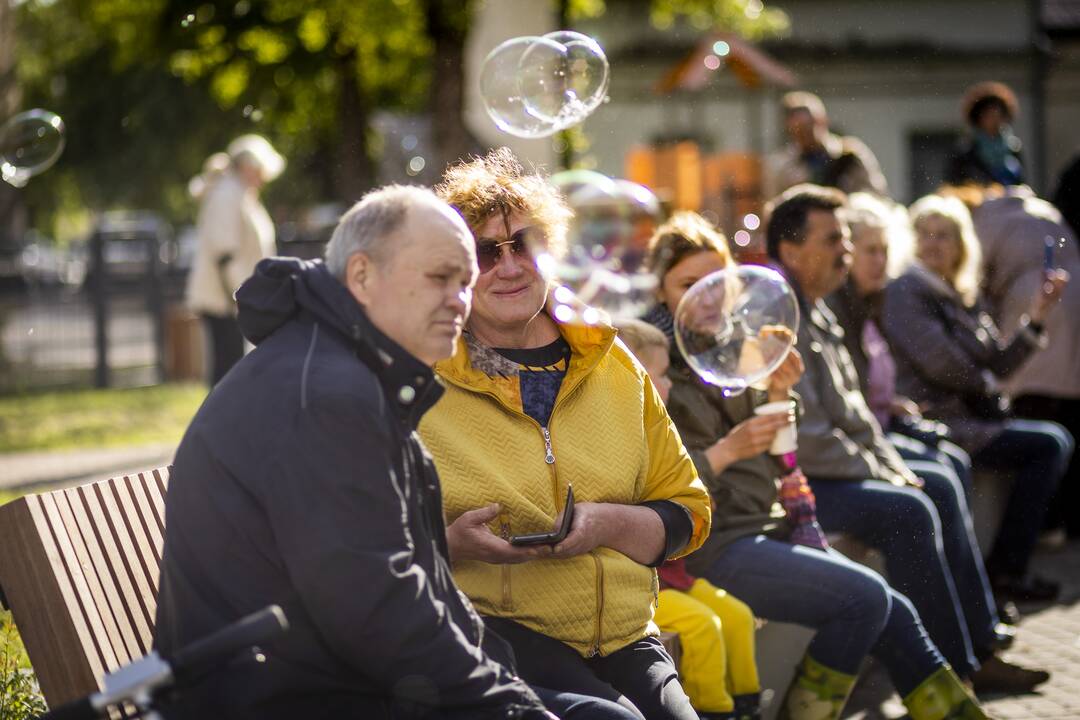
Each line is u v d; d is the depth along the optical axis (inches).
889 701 207.9
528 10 618.2
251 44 687.1
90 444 454.6
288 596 103.3
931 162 1021.8
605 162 952.3
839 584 169.9
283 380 105.1
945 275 269.9
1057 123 971.9
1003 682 212.7
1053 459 261.4
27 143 275.0
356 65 708.7
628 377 141.9
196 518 105.0
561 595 133.6
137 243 686.5
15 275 664.4
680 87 567.5
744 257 284.0
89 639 120.4
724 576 173.8
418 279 108.0
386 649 101.5
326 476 102.1
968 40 1007.0
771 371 170.2
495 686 106.4
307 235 679.1
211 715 103.4
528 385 138.3
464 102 602.2
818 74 1021.8
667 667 135.3
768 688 181.5
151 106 1210.6
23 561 120.3
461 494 131.7
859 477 206.5
